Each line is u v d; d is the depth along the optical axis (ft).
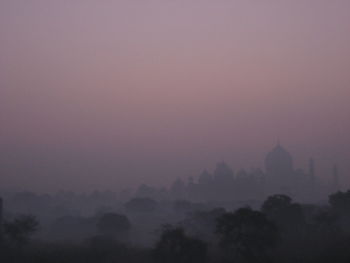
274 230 177.58
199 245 167.43
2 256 172.14
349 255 180.34
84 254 180.34
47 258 172.35
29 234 211.41
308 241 206.28
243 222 175.63
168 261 165.78
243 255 174.60
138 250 189.57
